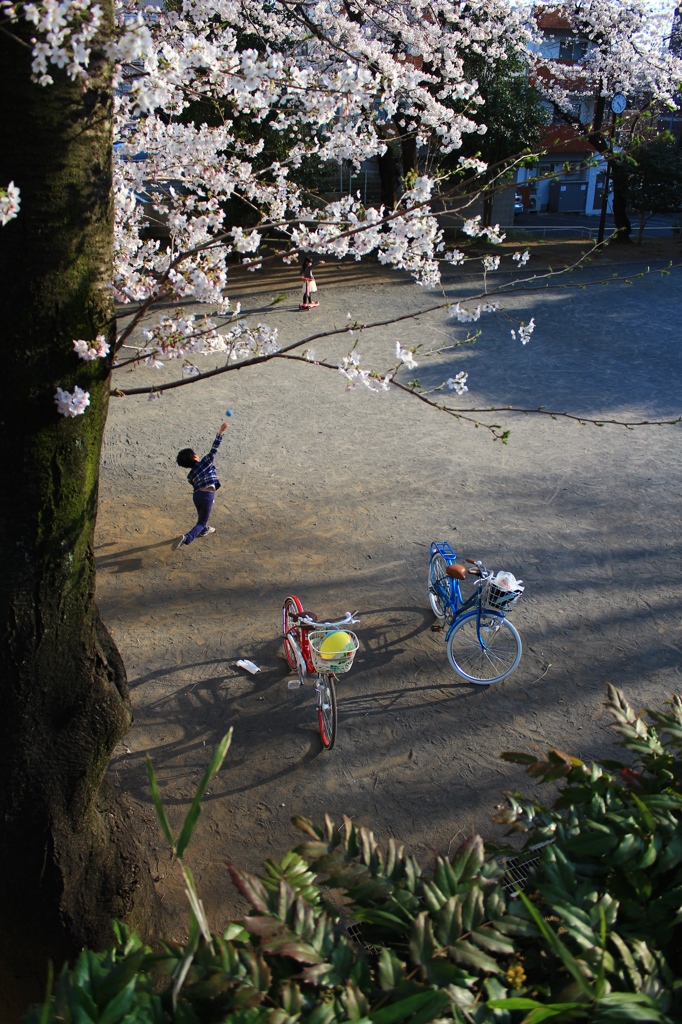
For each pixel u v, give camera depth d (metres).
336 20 10.17
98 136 2.62
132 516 9.03
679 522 8.93
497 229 5.31
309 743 5.69
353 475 10.09
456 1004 1.59
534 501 9.41
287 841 4.89
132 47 2.58
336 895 4.30
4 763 3.07
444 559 6.81
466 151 21.44
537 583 7.74
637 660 6.60
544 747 5.65
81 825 3.29
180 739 5.71
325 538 8.57
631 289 19.34
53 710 3.12
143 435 11.30
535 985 1.76
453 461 10.49
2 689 3.03
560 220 35.59
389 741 5.71
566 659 6.61
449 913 1.78
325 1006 1.57
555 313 17.48
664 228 32.50
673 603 7.41
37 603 2.98
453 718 5.94
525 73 22.16
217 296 3.77
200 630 6.98
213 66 4.33
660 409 12.18
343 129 6.34
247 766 5.48
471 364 14.30
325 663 5.12
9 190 2.35
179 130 5.58
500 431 11.45
